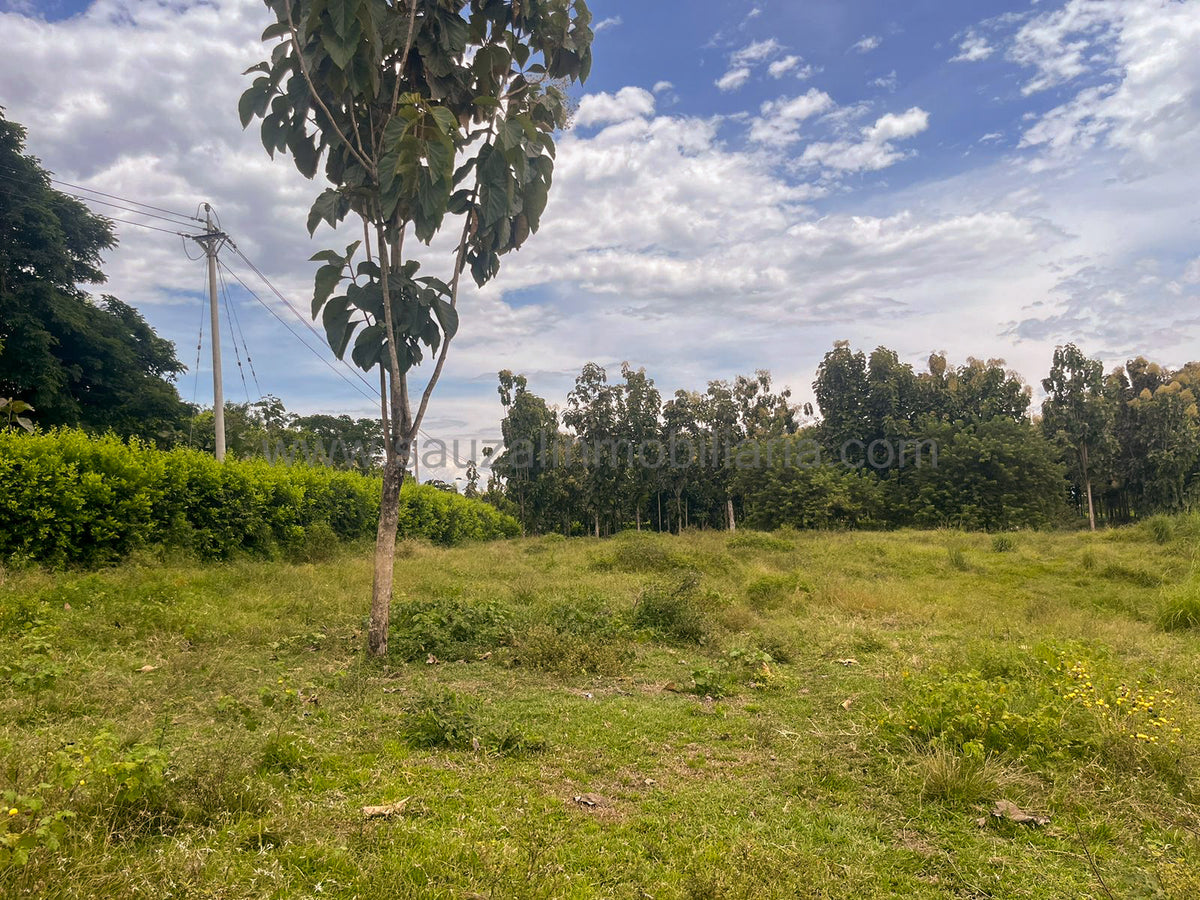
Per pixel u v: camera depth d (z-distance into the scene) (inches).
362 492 741.3
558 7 268.1
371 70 231.3
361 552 618.8
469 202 268.5
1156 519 727.7
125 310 816.9
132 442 461.7
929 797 145.0
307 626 303.6
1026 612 377.1
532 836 120.6
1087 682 189.8
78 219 743.7
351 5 209.6
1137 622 354.0
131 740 149.0
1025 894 109.8
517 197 271.3
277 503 572.4
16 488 360.5
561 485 1508.4
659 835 125.8
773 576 449.4
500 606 328.2
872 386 1551.4
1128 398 1599.4
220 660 233.0
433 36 249.3
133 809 113.8
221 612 308.5
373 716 188.9
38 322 655.1
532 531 1675.7
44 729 153.5
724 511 1649.9
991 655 238.8
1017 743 163.5
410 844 114.9
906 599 403.5
